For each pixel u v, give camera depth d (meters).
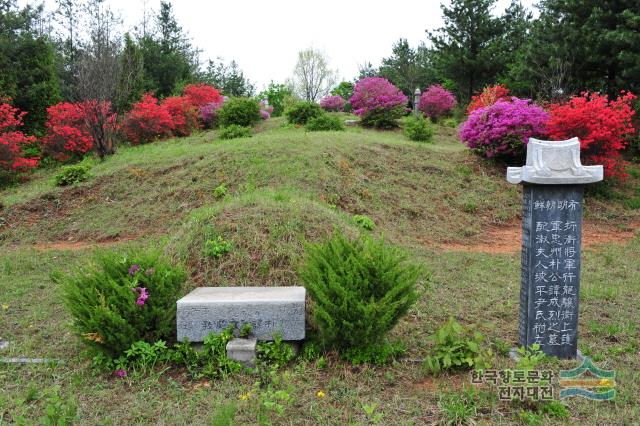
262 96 33.75
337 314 4.13
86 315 4.22
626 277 7.09
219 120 19.89
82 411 3.56
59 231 10.00
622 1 15.50
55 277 7.00
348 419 3.39
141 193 10.89
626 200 12.29
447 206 10.93
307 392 3.79
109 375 4.17
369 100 19.16
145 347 4.25
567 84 17.14
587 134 11.90
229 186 10.38
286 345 4.37
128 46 18.00
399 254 4.97
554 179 4.29
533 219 4.42
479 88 27.16
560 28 17.55
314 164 11.04
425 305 5.80
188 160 11.90
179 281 4.72
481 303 5.89
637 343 4.68
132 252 4.80
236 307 4.38
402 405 3.59
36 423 3.39
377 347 4.34
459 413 3.37
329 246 4.66
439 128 20.39
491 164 12.90
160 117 17.34
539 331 4.49
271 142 12.41
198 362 4.29
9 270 7.64
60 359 4.49
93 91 14.18
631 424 3.31
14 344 4.87
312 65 35.47
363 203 10.20
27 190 12.52
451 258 8.06
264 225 6.38
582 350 4.58
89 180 11.74
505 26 25.97
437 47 26.97
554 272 4.45
